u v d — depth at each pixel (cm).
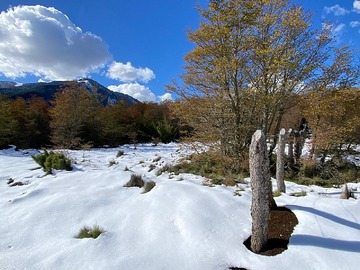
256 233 339
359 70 1199
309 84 1155
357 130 1421
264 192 340
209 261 318
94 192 585
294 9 1108
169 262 319
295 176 1203
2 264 331
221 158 1029
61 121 2127
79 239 388
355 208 474
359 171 1345
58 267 319
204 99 1145
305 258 317
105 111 2678
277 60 1009
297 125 1445
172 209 447
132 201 525
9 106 2019
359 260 311
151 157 1390
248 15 969
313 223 402
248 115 1116
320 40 1095
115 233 397
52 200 539
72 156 1302
